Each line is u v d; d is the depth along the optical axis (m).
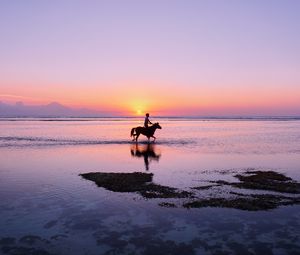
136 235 10.66
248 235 10.68
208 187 16.89
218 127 87.44
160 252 9.50
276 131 67.75
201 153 30.23
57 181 17.89
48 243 10.03
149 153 29.97
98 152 30.55
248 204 13.83
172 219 12.11
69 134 54.25
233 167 22.92
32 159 25.86
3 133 56.19
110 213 12.73
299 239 10.36
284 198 14.88
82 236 10.56
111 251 9.55
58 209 13.12
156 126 39.78
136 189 16.28
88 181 17.97
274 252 9.49
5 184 17.11
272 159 26.84
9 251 9.49
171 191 16.00
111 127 82.50
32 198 14.58
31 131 62.56
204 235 10.69
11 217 12.16
